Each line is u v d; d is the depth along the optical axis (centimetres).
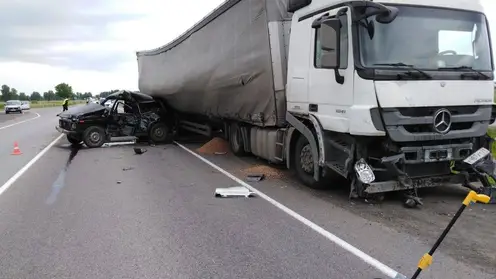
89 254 468
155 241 505
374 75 568
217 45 1116
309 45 705
